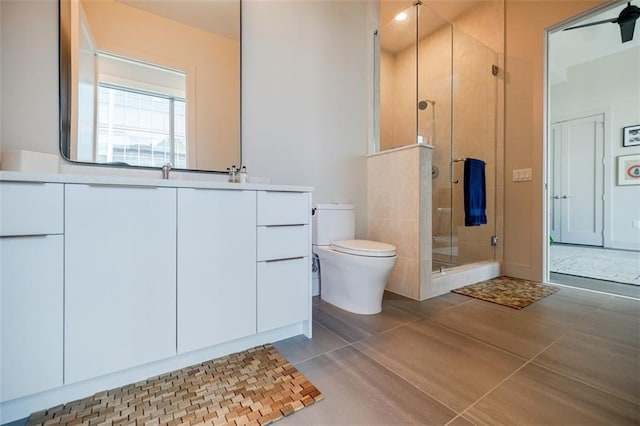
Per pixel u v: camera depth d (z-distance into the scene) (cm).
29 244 88
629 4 279
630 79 438
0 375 85
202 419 91
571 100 496
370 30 255
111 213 100
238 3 182
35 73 127
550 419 90
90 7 140
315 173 220
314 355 130
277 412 94
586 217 485
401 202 221
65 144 133
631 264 334
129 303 104
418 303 201
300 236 147
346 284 185
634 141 435
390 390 105
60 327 93
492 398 100
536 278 256
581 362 123
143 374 112
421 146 208
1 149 120
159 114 157
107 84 144
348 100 240
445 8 298
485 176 278
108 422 90
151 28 156
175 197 112
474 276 250
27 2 126
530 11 258
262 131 193
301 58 212
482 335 150
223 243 124
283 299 141
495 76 281
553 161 522
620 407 95
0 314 85
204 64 170
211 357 127
